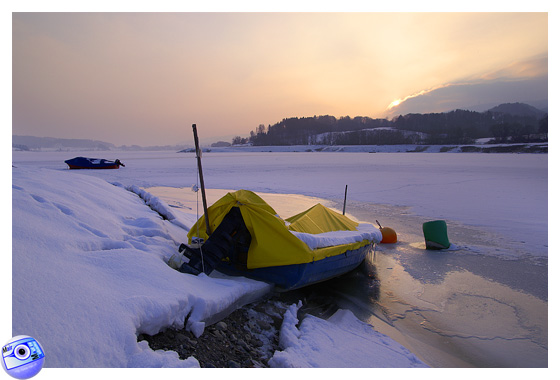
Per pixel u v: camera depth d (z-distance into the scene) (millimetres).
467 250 8055
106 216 5613
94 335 2539
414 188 18609
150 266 3721
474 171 28656
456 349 4043
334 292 5625
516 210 12797
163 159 60844
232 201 4762
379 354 3689
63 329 2467
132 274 3498
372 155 69688
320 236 5344
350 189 18359
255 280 4758
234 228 4680
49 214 4207
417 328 4539
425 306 5184
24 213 3904
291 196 16031
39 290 2686
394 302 5297
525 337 4324
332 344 3732
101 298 2885
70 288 2850
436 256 7637
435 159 49719
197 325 3283
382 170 30578
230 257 4898
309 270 4781
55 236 3668
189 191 17266
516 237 9219
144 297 3080
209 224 5008
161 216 7574
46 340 2344
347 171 29750
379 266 6957
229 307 3939
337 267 5562
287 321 4078
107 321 2682
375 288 5816
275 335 3895
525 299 5453
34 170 7453
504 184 19953
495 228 10219
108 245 4203
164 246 4941
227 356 3172
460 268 6859
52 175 7188
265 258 4672
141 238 5023
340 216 6820
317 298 5348
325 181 22078
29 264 2934
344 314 4754
